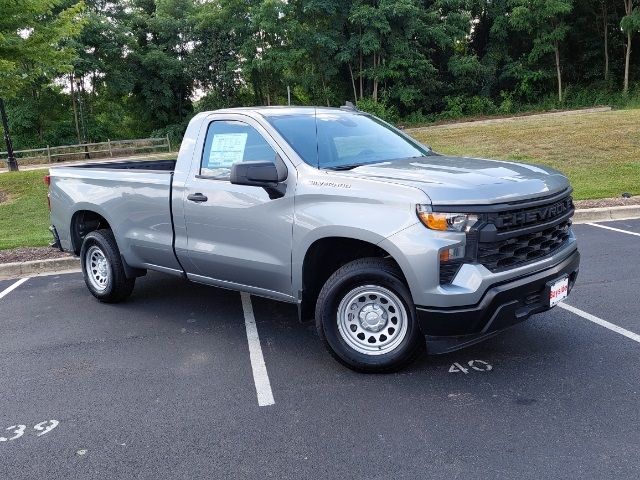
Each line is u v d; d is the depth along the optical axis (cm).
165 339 515
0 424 375
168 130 4409
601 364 418
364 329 416
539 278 388
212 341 504
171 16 4425
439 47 4228
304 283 436
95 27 3866
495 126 2269
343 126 499
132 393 411
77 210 624
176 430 357
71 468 321
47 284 734
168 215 526
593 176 1310
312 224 414
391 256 390
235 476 306
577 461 303
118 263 600
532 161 1506
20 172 2005
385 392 391
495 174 404
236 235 471
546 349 450
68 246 659
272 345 489
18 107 4203
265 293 476
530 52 4291
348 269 409
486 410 360
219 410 379
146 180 543
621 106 3712
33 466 325
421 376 412
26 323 582
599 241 808
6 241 973
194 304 615
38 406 398
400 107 4238
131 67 4281
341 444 331
